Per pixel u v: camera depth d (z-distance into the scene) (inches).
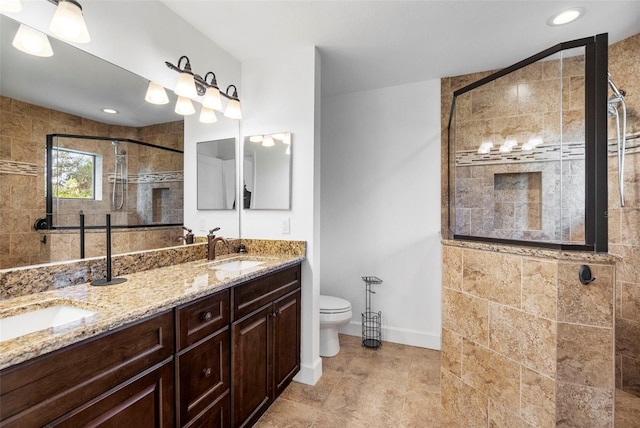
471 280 65.0
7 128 44.5
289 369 76.2
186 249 73.0
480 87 82.7
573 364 50.4
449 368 69.8
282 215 85.7
